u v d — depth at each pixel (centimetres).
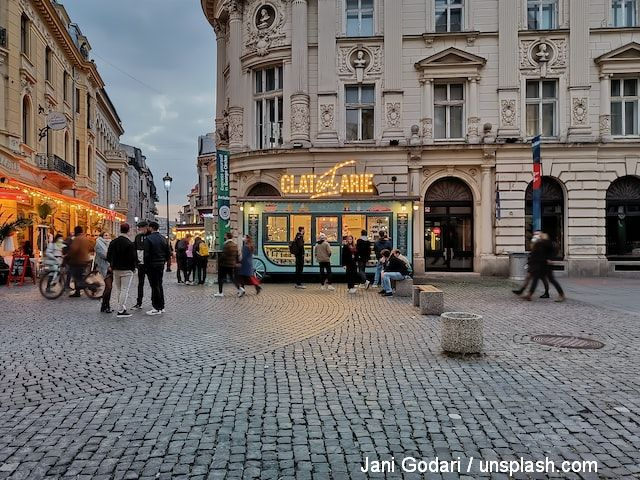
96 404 507
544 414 479
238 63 2373
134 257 1073
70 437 425
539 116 2197
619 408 493
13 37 2480
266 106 2350
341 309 1165
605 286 1712
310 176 2123
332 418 470
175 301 1317
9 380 589
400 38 2189
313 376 607
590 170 2122
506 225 2142
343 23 2233
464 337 696
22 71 2558
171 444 412
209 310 1148
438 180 2222
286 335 854
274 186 2256
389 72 2191
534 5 2219
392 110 2191
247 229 1914
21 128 2552
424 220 2231
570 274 2120
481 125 2184
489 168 2159
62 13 3572
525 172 2136
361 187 2091
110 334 857
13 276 1736
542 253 1327
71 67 3634
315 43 2234
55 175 2980
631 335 848
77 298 1359
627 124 2192
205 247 1806
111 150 5441
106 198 5319
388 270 1471
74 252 1339
